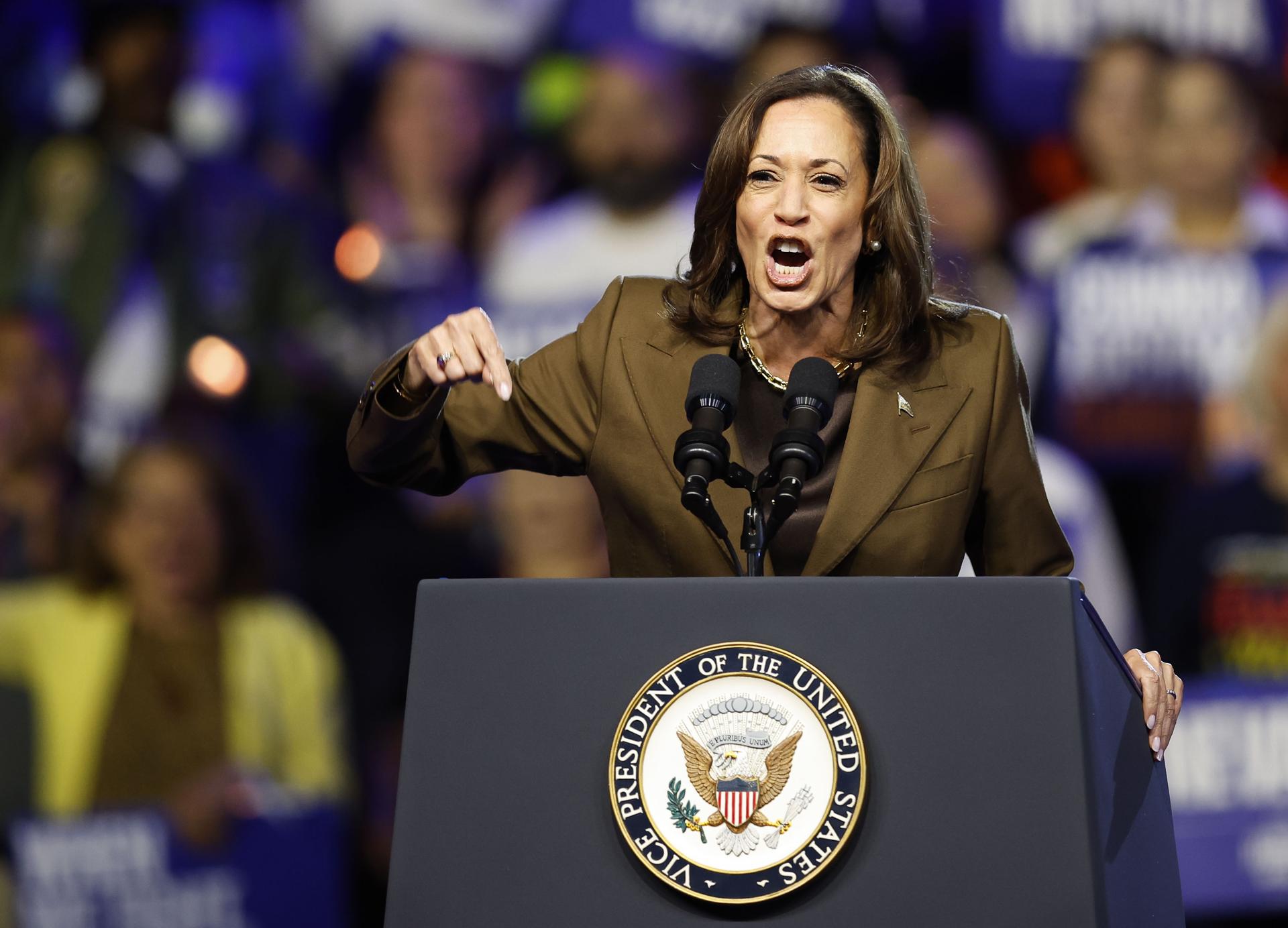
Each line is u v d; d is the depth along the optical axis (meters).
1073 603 4.43
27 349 16.47
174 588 16.23
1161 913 4.78
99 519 16.33
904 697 4.43
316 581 16.36
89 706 16.08
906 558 5.62
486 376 5.29
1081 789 4.28
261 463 16.47
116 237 16.69
